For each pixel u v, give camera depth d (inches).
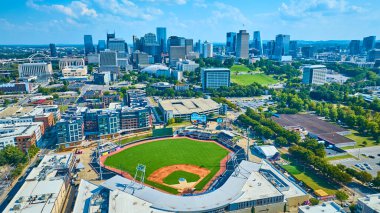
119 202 7460.6
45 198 7672.2
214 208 7416.3
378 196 7554.1
